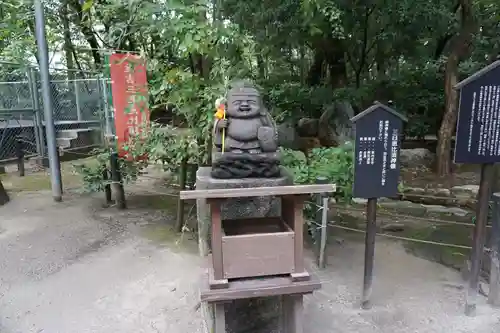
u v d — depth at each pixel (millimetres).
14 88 9203
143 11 3955
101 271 4027
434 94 9836
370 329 3025
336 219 5625
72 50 10320
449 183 7676
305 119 9500
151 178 7516
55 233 5078
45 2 8039
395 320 3137
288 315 2641
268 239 2373
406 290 3605
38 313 3311
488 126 2938
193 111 4258
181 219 5043
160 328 3098
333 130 8789
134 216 5723
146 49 4855
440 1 7434
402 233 5105
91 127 10258
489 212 4469
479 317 3150
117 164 5836
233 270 2363
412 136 10484
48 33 9617
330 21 6332
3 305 3432
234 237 2340
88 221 5527
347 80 10047
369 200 3162
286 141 8477
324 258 4055
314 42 8297
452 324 3066
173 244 4664
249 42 4344
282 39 7297
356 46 8789
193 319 3201
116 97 4883
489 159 2969
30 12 7355
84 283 3795
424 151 9742
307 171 4172
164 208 6090
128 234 5027
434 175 8422
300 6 6309
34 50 9414
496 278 3275
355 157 3053
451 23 7609
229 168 2514
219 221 2316
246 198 2836
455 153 2977
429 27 7645
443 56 10383
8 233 5082
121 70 4816
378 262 4195
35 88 9008
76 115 10297
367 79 9977
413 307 3316
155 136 4680
